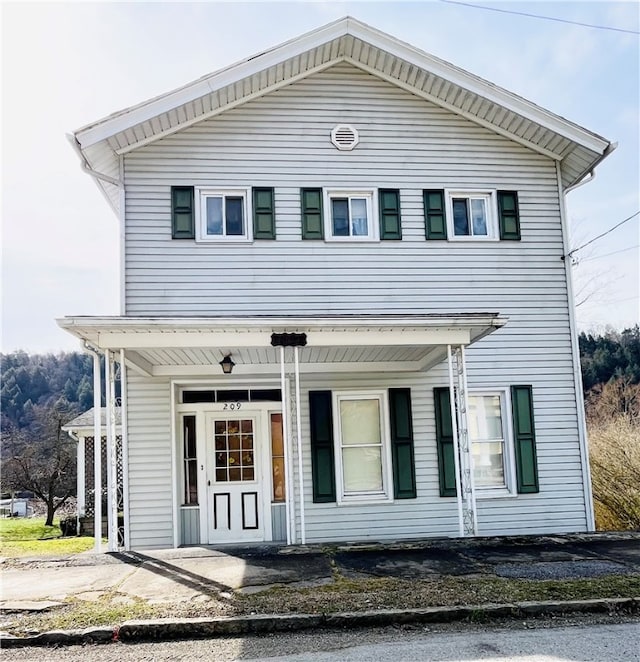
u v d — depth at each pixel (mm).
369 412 9641
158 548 8836
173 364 9094
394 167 9945
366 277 9617
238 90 9477
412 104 10125
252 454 9625
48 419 24078
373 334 7715
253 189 9570
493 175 10172
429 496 9391
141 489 8930
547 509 9547
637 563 6473
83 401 34156
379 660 4121
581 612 5125
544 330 9930
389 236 9711
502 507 9469
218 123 9656
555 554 6945
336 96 9961
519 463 9539
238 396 9664
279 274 9438
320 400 9414
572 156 10188
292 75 9805
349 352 8625
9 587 5801
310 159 9773
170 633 4723
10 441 23984
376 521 9242
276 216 9586
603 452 13539
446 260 9844
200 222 9453
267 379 9500
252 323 7254
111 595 5492
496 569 6230
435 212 9922
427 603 5125
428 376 9656
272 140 9727
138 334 7320
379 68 9984
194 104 9281
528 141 10266
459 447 8312
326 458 9305
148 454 9000
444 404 9586
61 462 21703
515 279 9961
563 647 4305
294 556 6906
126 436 8812
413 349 8523
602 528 13422
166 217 9367
